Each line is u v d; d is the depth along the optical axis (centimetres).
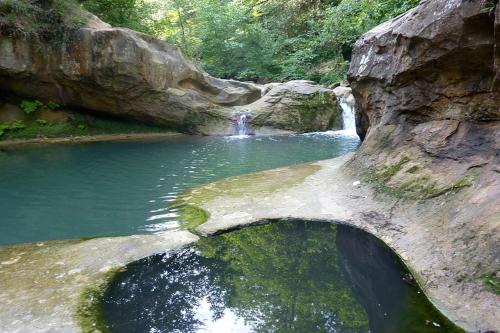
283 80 1673
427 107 438
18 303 255
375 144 514
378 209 408
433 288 269
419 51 417
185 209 461
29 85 902
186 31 1853
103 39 884
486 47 337
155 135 1064
